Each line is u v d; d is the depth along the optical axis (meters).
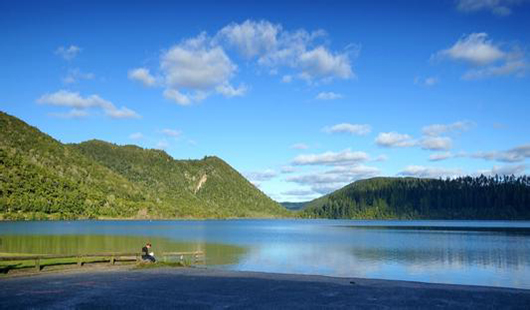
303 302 20.98
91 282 26.78
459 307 20.31
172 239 95.31
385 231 138.88
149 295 22.22
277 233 127.50
